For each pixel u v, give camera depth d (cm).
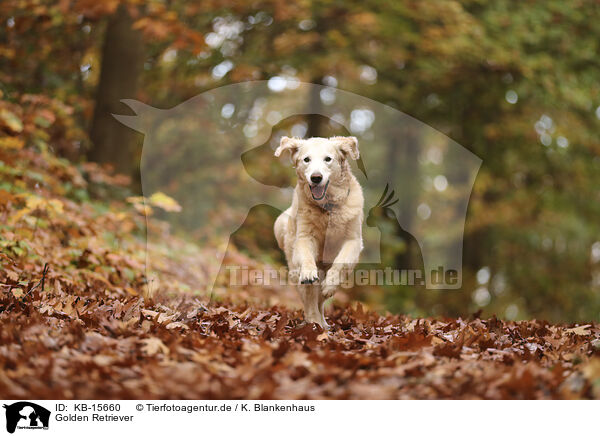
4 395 366
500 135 1845
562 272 2109
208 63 1688
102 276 792
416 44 1677
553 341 582
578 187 1978
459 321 727
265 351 462
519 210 2002
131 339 478
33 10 1378
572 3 1662
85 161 1361
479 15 1673
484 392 403
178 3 1542
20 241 752
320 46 1691
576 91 1666
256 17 1712
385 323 712
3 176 916
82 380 386
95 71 1590
